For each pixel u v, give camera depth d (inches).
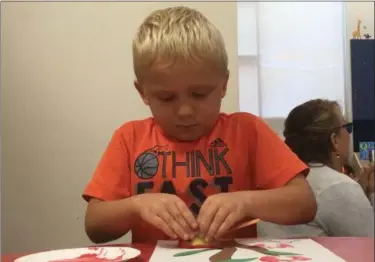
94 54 56.6
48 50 56.4
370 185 62.9
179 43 25.3
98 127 56.5
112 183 28.8
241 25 84.4
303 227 49.4
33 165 56.2
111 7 56.6
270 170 28.9
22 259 21.0
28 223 55.9
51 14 56.4
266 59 85.9
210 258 20.4
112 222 26.0
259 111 85.3
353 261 18.9
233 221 23.8
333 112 56.8
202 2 56.1
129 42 56.7
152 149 30.5
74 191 56.3
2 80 56.2
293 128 57.0
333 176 51.6
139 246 24.1
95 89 56.5
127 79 56.6
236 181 29.7
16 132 56.2
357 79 89.1
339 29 88.6
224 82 27.9
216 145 30.4
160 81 25.7
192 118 26.7
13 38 56.3
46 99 56.4
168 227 23.7
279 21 86.0
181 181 29.4
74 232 56.1
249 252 21.3
